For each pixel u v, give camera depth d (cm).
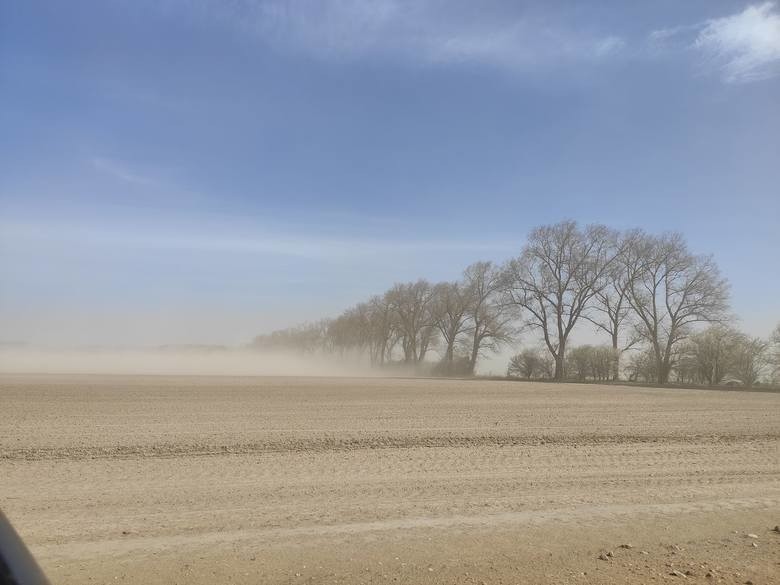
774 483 1050
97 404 2270
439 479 1058
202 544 684
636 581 588
